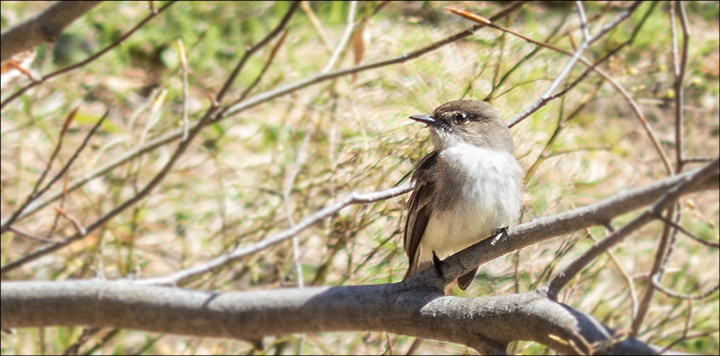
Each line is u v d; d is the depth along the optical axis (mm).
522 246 6699
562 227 6352
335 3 15062
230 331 8070
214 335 8195
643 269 12156
